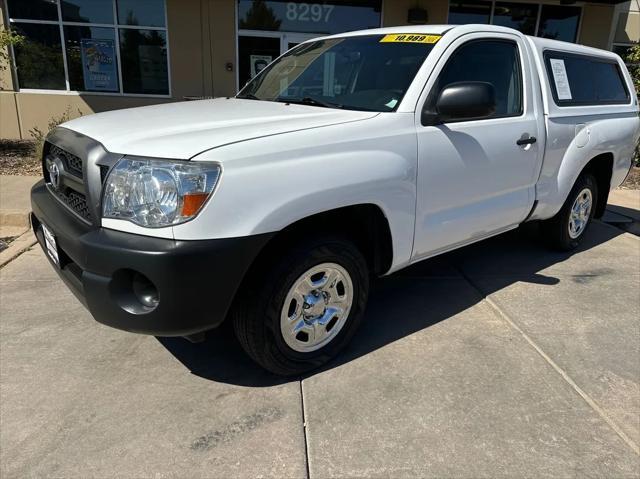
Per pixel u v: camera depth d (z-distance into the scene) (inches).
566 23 489.1
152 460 88.5
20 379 109.7
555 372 116.7
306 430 96.4
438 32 131.6
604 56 194.2
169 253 86.2
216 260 89.1
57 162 110.9
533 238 212.8
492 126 137.5
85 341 125.3
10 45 410.9
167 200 87.9
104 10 429.4
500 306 148.7
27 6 422.6
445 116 116.9
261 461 88.8
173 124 106.4
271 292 100.7
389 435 95.6
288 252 102.0
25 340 124.9
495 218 147.4
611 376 115.9
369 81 128.5
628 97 205.5
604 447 94.0
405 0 456.8
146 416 99.3
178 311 89.7
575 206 188.5
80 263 94.0
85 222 98.3
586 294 158.2
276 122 107.5
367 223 116.1
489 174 138.6
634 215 256.2
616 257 192.9
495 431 97.3
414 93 119.2
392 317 140.9
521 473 87.4
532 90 153.1
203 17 435.8
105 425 96.6
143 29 437.1
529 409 103.8
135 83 450.3
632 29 509.0
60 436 93.5
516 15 482.3
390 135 113.3
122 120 113.1
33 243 191.0
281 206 94.7
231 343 126.7
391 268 123.2
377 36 141.9
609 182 198.8
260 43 454.3
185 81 449.4
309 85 140.7
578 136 171.9
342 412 101.6
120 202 90.5
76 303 144.7
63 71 440.5
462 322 138.8
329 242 107.0
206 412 100.9
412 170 117.1
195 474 85.7
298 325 108.5
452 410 102.9
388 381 111.8
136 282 91.7
